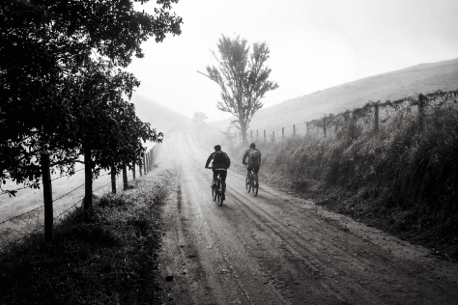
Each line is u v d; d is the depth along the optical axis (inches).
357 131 401.7
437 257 177.3
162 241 226.1
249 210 319.9
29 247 163.3
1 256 154.4
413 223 222.8
